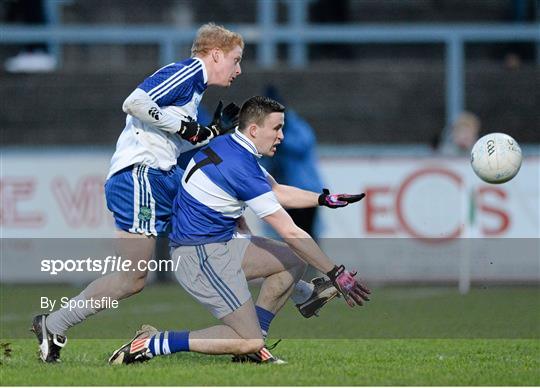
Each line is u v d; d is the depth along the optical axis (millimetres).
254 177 25250
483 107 58531
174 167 26797
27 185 49344
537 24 64000
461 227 49438
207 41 26625
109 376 23891
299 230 25266
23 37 61500
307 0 65062
